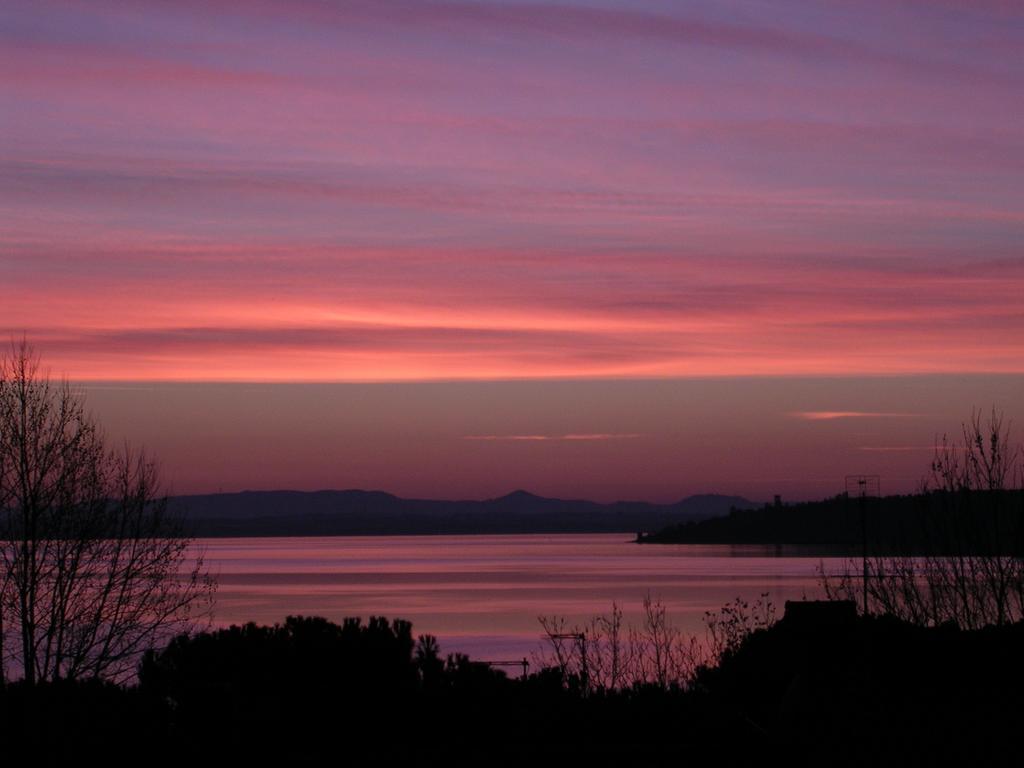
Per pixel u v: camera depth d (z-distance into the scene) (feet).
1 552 63.41
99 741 50.80
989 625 50.78
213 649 55.67
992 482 54.95
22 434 65.26
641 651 66.39
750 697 53.52
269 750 51.16
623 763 46.29
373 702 54.13
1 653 59.93
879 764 42.34
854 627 49.90
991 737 41.04
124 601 65.05
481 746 50.72
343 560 520.83
